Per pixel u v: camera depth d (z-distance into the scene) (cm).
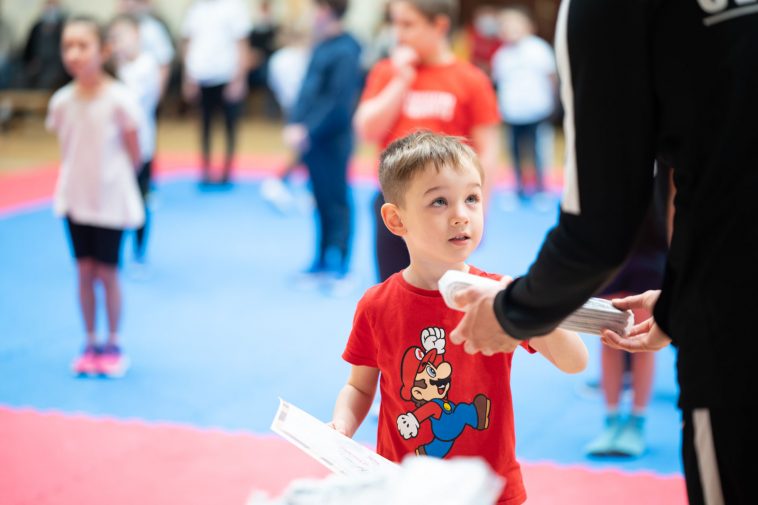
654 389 510
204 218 982
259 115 1794
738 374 164
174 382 520
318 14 697
